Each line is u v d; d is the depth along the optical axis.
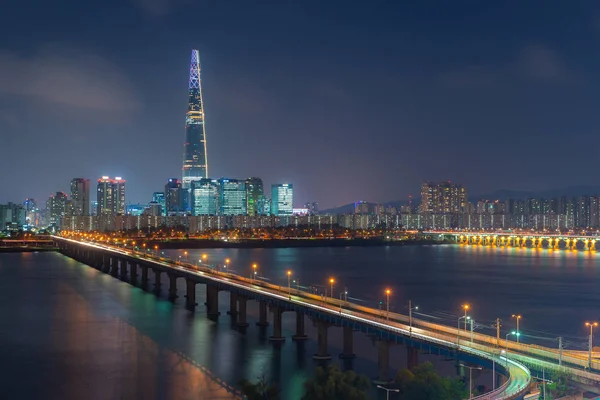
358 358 160.62
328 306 169.00
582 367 120.81
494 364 116.75
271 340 181.38
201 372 150.25
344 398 116.19
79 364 158.38
